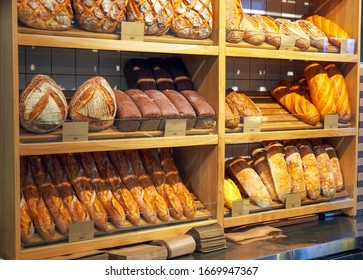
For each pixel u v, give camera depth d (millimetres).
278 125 2881
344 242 2693
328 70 3141
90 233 2287
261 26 2852
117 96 2438
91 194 2373
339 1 3170
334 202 3064
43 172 2350
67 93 2635
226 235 2654
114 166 2543
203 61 2686
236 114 2693
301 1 3373
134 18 2377
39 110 2133
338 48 3055
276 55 2779
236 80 3178
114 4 2299
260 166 2930
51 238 2213
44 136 2174
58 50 2633
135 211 2412
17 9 2102
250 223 2764
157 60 2818
